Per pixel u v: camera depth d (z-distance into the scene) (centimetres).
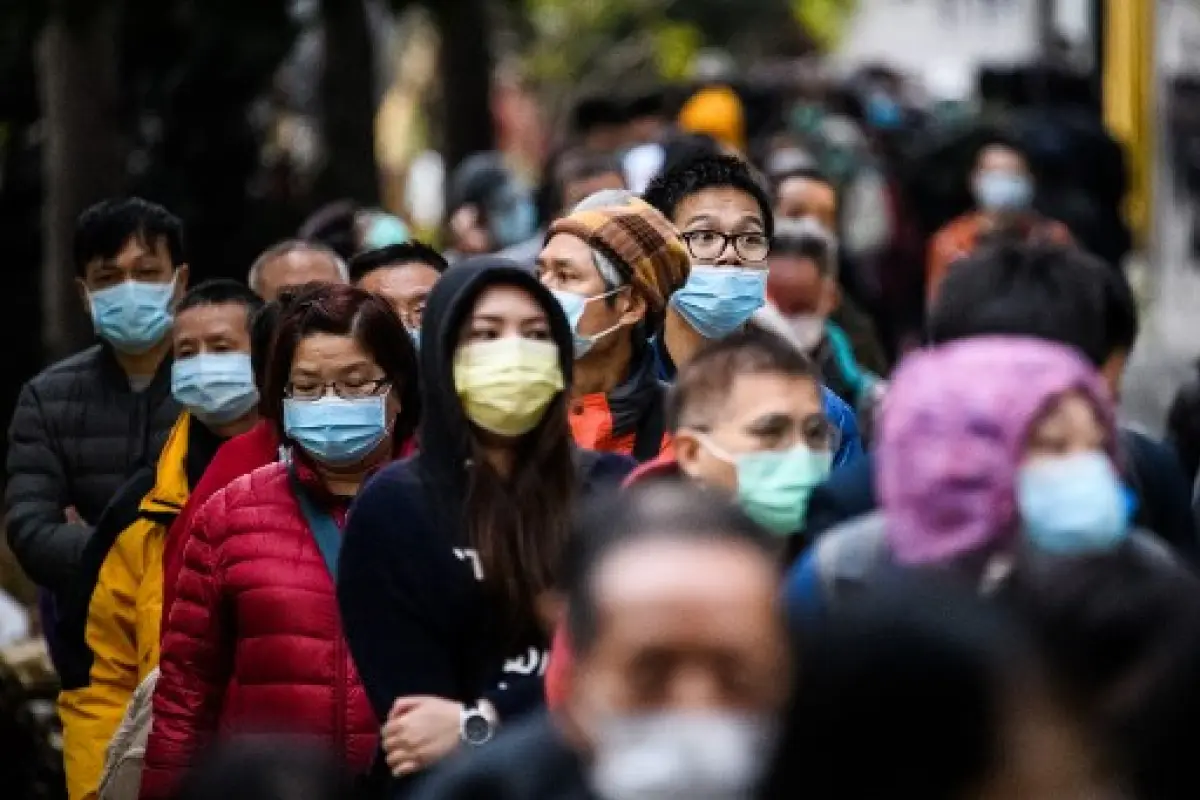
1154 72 3034
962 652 745
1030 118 2862
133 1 3095
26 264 3428
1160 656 935
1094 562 959
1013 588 962
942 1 5038
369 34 3491
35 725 1847
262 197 3516
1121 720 928
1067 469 977
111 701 1532
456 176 2698
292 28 3094
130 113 3447
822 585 1005
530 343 1131
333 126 3494
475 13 3234
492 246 2550
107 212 1670
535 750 887
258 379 1416
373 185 3503
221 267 3462
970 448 978
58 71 3048
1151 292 2959
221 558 1305
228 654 1316
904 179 2778
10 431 1702
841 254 2616
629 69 6369
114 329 1672
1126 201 3017
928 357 1000
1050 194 2742
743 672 816
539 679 1118
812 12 6384
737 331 1348
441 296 1140
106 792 1404
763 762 805
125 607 1530
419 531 1120
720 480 1119
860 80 4003
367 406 1302
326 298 1318
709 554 819
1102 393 988
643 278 1338
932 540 982
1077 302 1118
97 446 1681
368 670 1123
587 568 830
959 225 2523
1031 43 3884
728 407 1117
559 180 2316
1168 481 1152
